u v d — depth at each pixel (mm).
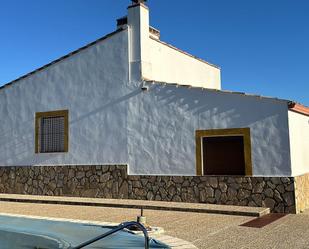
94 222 10062
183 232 9266
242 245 7934
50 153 17781
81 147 17016
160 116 15203
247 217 11539
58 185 17453
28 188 18219
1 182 18969
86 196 16688
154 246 7488
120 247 7520
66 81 17609
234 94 13609
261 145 13055
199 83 20516
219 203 13703
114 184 16062
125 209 13461
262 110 13086
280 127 12758
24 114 18625
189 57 19766
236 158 14734
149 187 15242
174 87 14938
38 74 18375
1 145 19156
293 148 12922
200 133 14258
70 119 17375
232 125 13602
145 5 16328
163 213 12398
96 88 16828
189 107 14562
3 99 19297
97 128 16672
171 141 14891
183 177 14531
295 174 12883
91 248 7641
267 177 12898
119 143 16094
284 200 12562
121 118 16125
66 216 11938
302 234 9016
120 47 16359
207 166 15156
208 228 9781
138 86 15805
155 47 17125
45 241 8789
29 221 10672
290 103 12531
